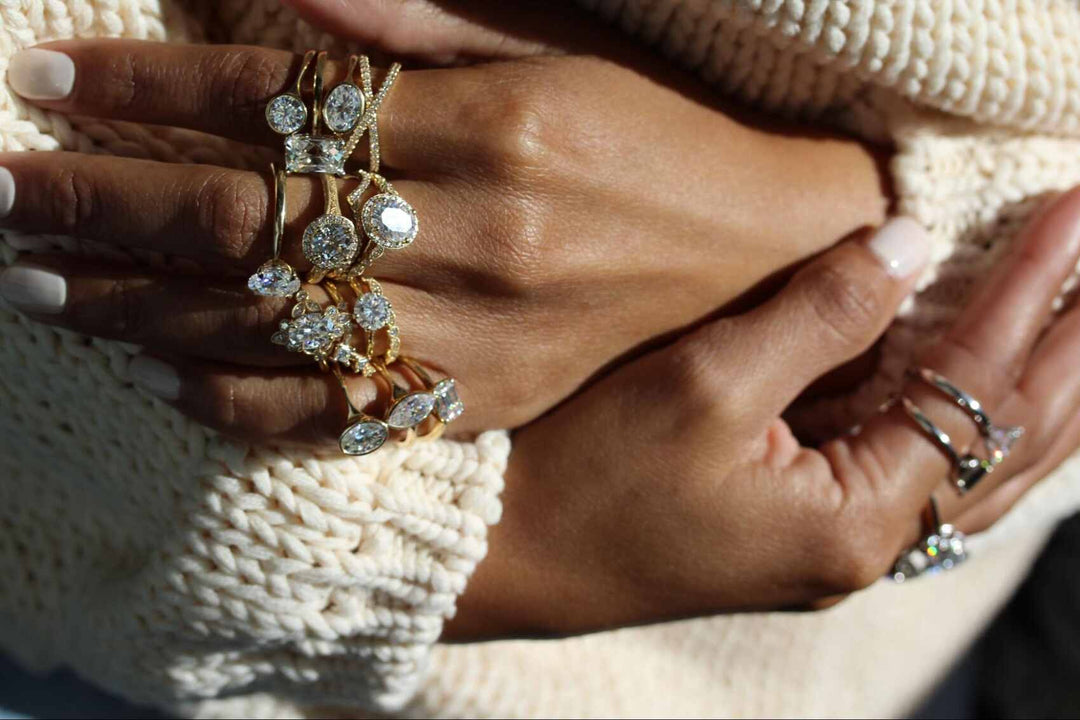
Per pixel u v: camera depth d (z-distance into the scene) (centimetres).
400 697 42
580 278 38
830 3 37
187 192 35
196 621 39
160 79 35
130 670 42
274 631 38
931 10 38
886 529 40
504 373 38
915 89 39
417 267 36
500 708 46
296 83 35
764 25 38
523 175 36
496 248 36
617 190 38
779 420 42
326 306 36
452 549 39
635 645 49
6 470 42
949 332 41
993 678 62
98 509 41
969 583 56
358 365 36
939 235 42
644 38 39
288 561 37
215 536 37
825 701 53
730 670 51
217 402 36
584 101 37
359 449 36
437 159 36
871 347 43
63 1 35
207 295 35
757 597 40
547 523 39
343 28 36
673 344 40
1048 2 40
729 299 40
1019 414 41
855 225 41
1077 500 49
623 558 39
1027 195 42
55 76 35
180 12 37
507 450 40
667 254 39
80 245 36
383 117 36
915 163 41
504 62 38
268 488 37
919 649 56
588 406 40
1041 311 41
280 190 35
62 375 38
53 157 35
